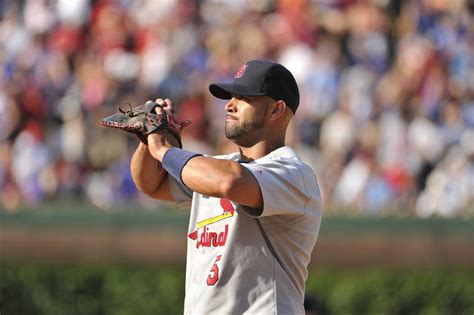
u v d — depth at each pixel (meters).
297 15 39.22
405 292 28.69
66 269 29.61
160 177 13.48
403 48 39.28
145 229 29.91
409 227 29.39
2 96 36.72
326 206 32.06
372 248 29.34
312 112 36.22
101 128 36.47
